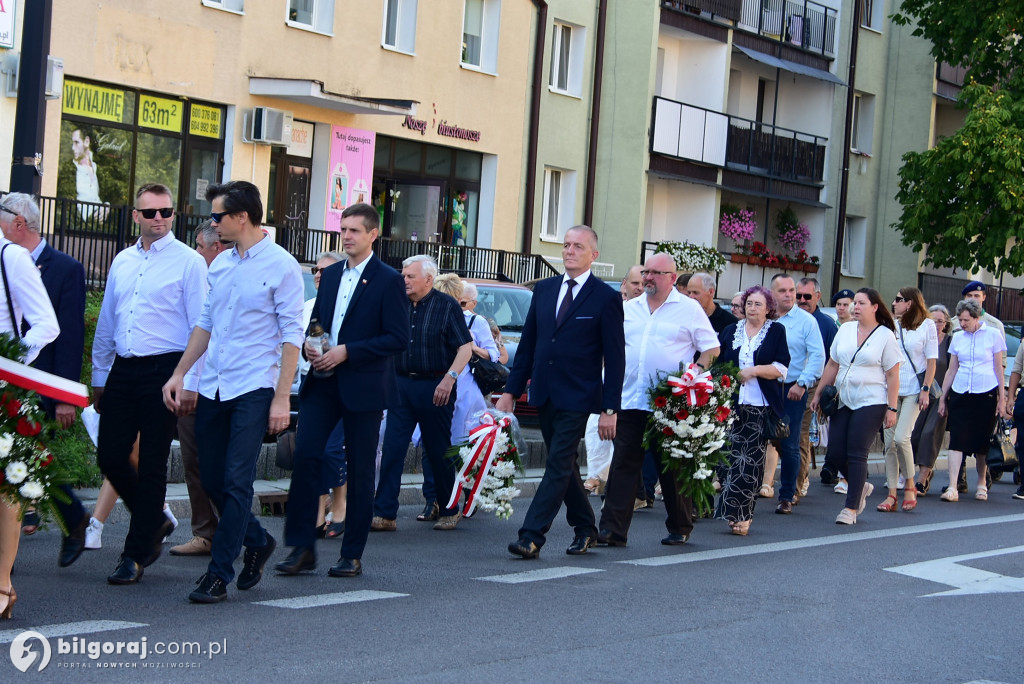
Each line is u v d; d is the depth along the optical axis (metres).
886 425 12.28
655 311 10.33
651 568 9.22
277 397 7.34
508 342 16.33
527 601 7.83
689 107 34.03
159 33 22.45
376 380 8.12
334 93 24.56
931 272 43.00
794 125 39.97
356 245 8.12
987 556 10.41
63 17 20.92
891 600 8.45
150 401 7.70
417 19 27.53
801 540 10.98
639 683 6.09
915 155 35.09
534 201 31.17
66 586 7.52
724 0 34.88
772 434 11.25
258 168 24.45
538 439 14.73
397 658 6.28
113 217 21.80
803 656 6.81
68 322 7.92
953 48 35.28
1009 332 20.73
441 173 29.02
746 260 37.03
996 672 6.68
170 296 7.74
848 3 39.47
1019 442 15.30
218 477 7.46
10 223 7.77
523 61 30.36
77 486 10.18
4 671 5.68
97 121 21.78
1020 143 32.78
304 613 7.13
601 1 32.34
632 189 32.69
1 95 20.38
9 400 6.46
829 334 14.09
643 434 10.21
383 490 10.48
